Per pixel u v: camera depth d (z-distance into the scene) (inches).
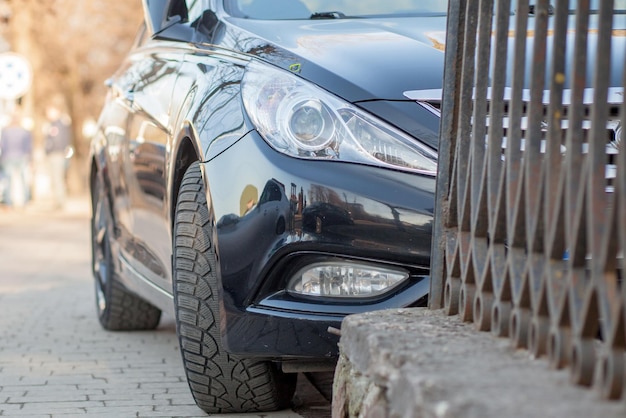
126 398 188.2
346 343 124.6
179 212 166.7
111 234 258.4
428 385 92.2
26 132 1063.0
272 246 148.8
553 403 85.6
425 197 145.1
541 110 106.9
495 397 87.2
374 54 161.2
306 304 149.6
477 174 122.2
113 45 1457.9
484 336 113.7
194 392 167.6
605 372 87.5
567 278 95.7
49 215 980.6
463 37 130.6
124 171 227.8
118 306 268.8
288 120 151.3
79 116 1622.8
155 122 196.2
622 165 85.0
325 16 191.5
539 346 101.3
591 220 90.5
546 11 108.0
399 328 118.3
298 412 172.6
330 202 146.6
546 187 101.3
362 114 149.9
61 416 173.3
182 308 162.7
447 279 128.4
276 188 148.5
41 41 1259.8
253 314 151.3
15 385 202.2
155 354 238.7
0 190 1071.0
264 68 160.9
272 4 194.7
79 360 231.0
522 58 113.0
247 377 163.8
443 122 131.9
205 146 158.4
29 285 407.5
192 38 197.0
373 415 108.9
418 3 196.1
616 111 146.4
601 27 91.4
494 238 114.5
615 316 85.5
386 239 145.7
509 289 111.4
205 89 168.7
